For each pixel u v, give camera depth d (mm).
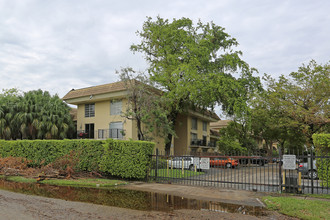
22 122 23719
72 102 29625
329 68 21703
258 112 26953
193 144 35938
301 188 10602
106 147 14398
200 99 27188
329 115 21641
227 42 28828
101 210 7539
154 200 9125
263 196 9938
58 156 16203
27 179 13430
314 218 7031
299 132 25359
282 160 11086
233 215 7359
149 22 28031
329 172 10523
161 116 23438
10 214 6715
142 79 22344
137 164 14062
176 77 23297
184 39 25328
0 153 18547
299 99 22984
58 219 6500
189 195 10148
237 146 31172
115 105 27344
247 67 25953
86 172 15109
